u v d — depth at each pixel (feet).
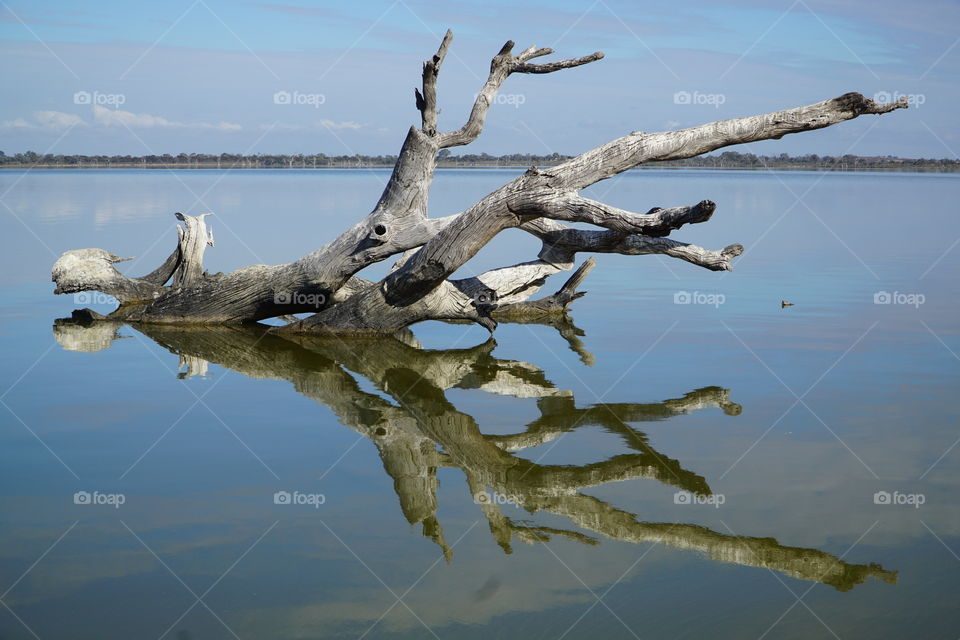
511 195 38.40
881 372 32.94
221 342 40.68
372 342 41.19
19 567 17.43
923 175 411.54
